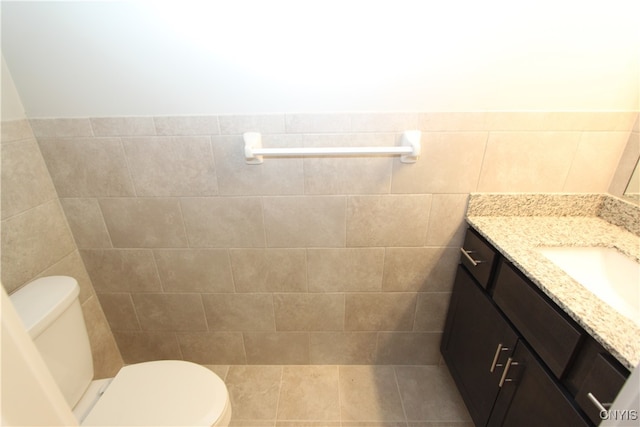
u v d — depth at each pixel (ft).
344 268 4.25
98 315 4.51
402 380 4.81
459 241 4.04
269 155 3.44
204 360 4.99
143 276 4.32
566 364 2.32
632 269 2.90
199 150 3.56
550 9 2.87
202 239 4.07
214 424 2.96
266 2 2.90
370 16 2.95
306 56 3.12
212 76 3.21
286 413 4.38
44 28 2.96
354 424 4.22
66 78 3.18
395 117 3.38
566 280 2.55
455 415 4.31
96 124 3.41
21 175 3.33
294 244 4.09
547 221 3.66
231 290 4.42
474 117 3.35
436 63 3.13
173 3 2.89
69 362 3.26
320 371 4.95
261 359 4.99
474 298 3.68
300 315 4.60
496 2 2.87
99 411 3.04
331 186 3.74
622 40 2.94
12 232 3.26
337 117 3.40
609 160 3.45
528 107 3.28
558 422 2.38
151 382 3.32
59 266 3.84
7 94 3.16
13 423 0.90
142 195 3.80
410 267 4.23
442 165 3.60
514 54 3.06
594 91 3.17
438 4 2.90
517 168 3.56
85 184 3.72
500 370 3.17
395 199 3.80
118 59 3.11
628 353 1.86
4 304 0.87
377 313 4.58
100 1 2.86
